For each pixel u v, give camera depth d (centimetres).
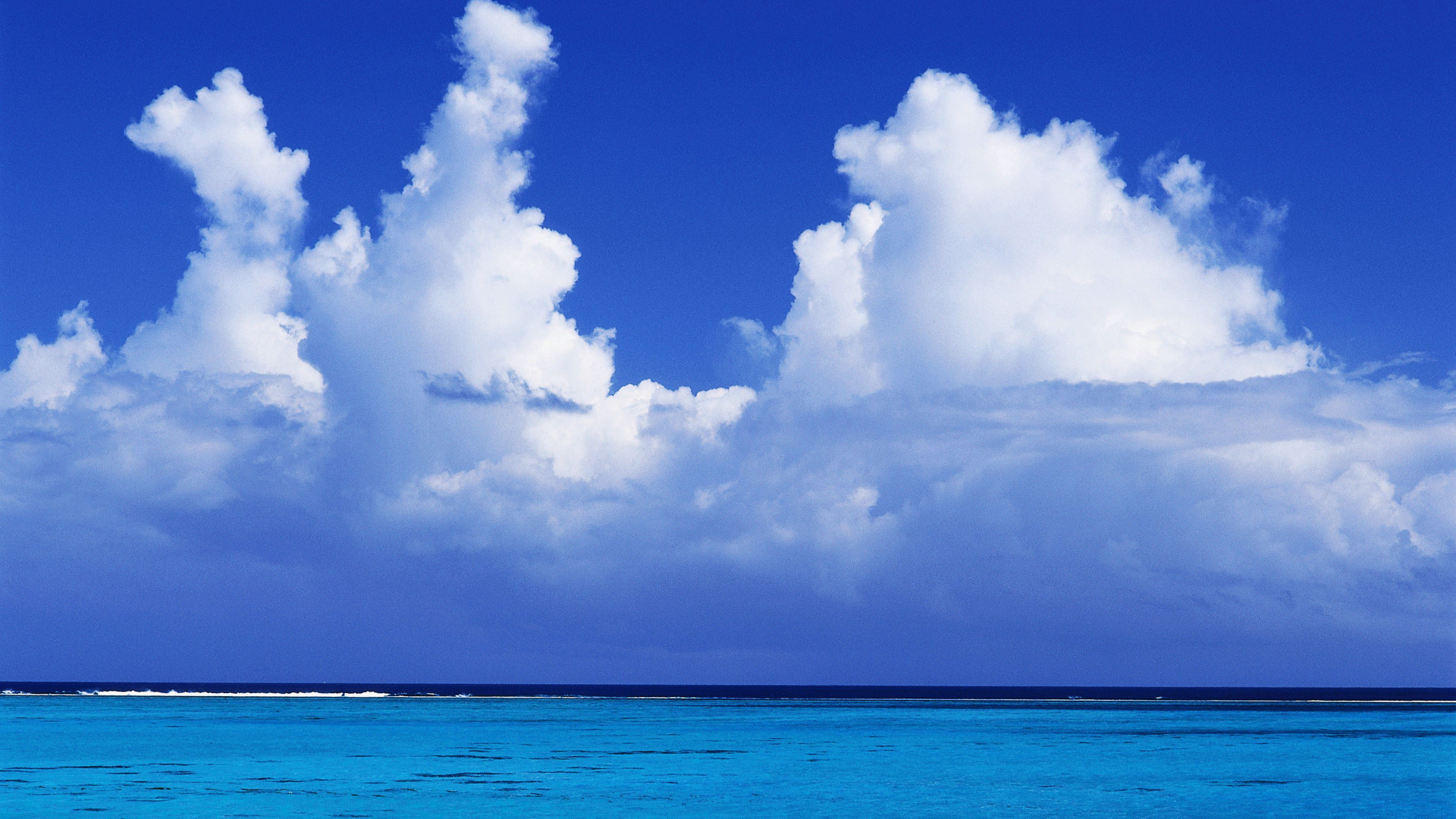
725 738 9450
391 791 5888
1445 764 7456
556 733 9862
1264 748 8612
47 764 6956
